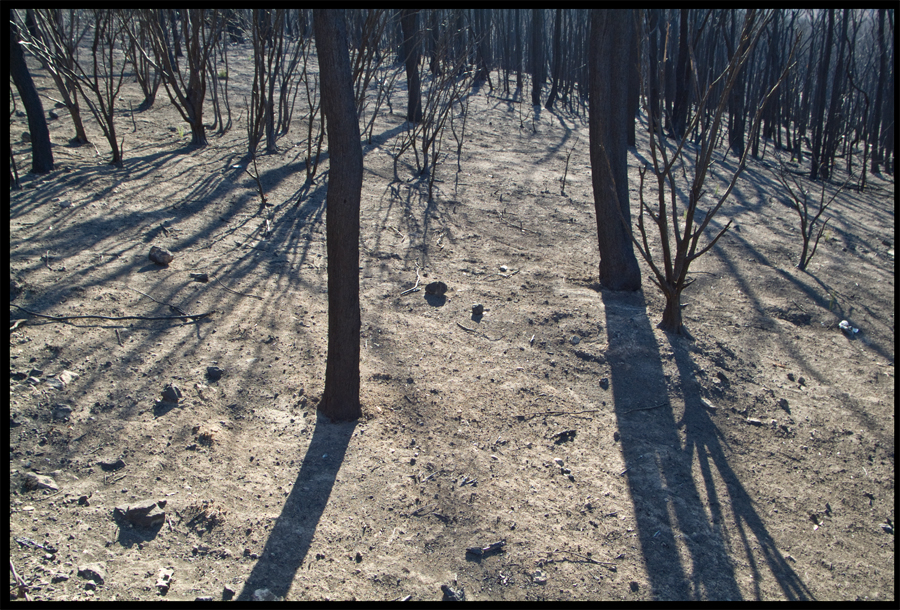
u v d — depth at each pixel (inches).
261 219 239.3
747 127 714.2
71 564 97.3
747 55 158.9
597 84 207.3
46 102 364.8
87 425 125.3
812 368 199.0
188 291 178.9
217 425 133.5
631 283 224.2
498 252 247.9
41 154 245.6
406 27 426.6
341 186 124.2
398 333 179.8
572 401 161.8
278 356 160.2
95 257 185.9
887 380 198.1
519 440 145.2
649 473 139.8
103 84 419.5
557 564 113.5
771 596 114.0
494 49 903.7
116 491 112.8
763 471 148.3
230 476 121.3
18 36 255.6
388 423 144.0
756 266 270.2
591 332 191.3
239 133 356.5
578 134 515.8
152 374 143.5
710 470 145.0
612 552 117.9
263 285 191.9
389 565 108.7
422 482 128.0
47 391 130.3
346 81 118.5
